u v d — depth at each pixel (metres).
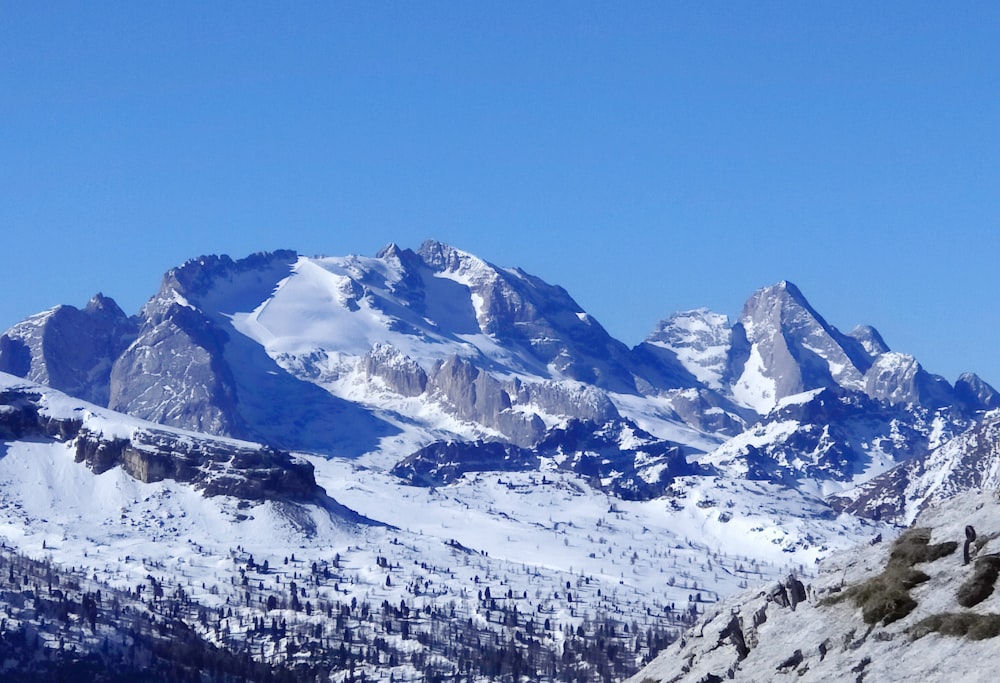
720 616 147.50
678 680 140.62
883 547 143.00
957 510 142.75
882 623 129.00
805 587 143.75
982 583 126.88
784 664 131.50
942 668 120.19
